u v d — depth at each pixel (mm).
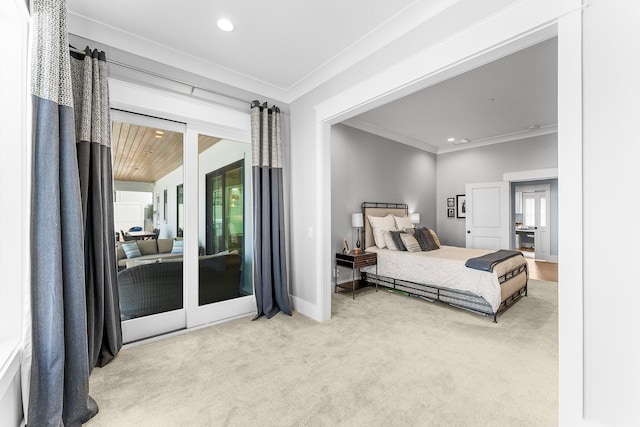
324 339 2646
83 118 1948
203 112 2855
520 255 3984
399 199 5590
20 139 1409
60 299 1387
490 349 2453
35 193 1340
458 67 1926
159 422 1584
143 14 2084
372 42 2414
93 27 2195
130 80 2432
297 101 3416
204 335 2723
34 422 1313
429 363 2215
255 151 3123
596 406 1329
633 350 1240
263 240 3184
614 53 1282
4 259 1382
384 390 1870
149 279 2691
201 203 2980
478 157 5918
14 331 1403
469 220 5980
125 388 1889
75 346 1497
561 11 1419
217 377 2018
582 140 1360
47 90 1365
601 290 1312
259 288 3154
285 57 2674
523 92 3498
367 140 4984
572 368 1382
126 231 2613
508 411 1672
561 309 1422
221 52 2586
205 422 1586
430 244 4617
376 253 4387
